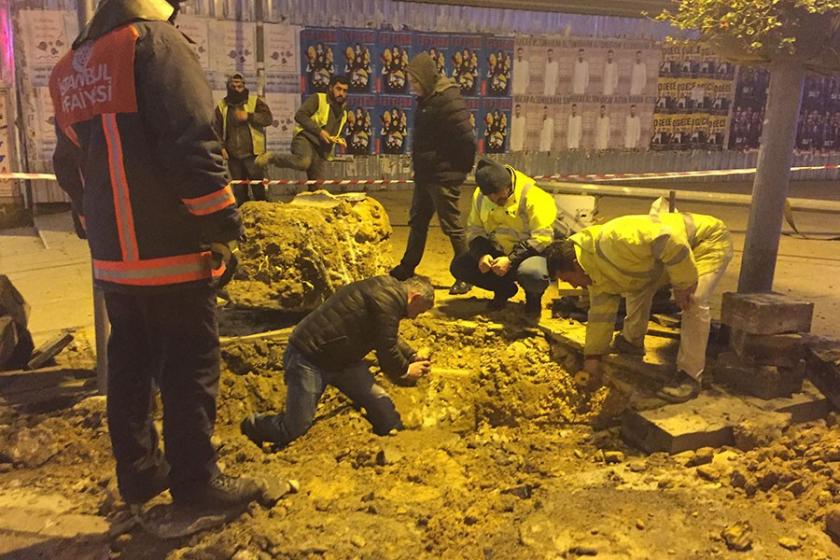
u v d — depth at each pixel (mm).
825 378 4254
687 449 3879
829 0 4164
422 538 3123
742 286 4859
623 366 4578
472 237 5430
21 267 7328
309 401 4176
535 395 4797
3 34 9117
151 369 3178
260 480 3369
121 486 3186
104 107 2744
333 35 10859
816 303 5980
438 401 4828
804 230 9422
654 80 13320
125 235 2820
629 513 3258
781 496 3385
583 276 4355
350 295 4203
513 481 3830
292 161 8516
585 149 13156
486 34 11898
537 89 12500
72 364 4918
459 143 5516
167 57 2664
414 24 11398
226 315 5211
